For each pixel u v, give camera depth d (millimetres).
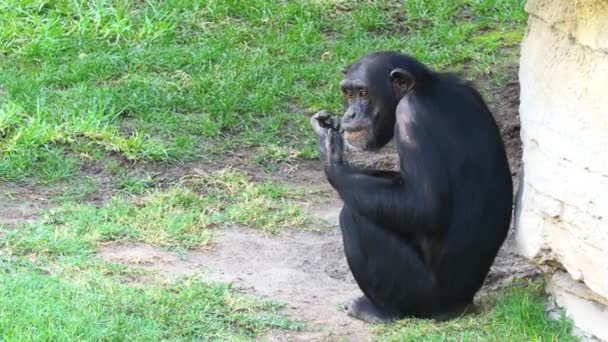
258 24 24578
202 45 23453
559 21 12711
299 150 20188
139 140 19391
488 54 23438
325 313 14109
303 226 17234
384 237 13570
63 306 13117
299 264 15867
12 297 13211
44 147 19094
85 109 20281
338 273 15680
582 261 12039
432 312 13828
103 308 13258
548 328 12906
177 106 21219
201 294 14039
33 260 15055
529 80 13406
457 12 25531
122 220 16688
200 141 20188
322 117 14117
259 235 16781
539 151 12820
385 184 13391
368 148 14344
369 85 14164
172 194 17797
